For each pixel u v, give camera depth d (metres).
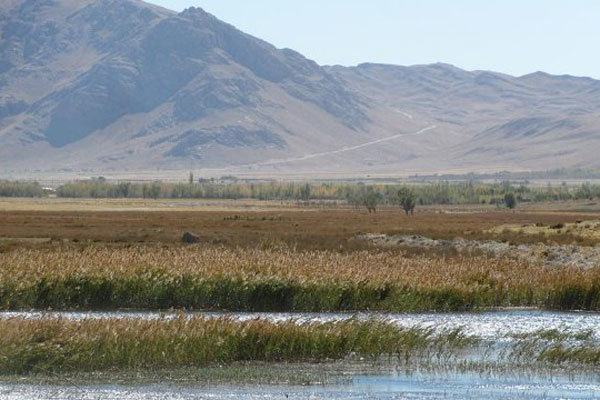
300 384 55.03
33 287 82.19
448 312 84.69
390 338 63.84
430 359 62.38
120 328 57.91
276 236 156.38
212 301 84.12
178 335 58.34
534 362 62.00
